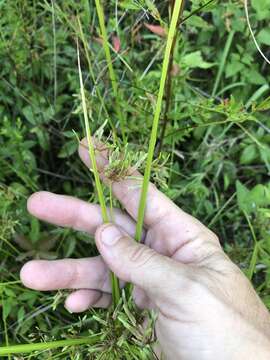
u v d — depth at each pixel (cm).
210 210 24
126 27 24
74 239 22
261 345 14
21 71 24
